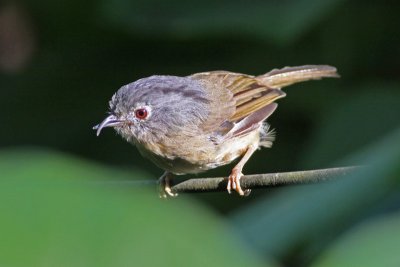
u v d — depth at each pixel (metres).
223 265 2.48
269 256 2.64
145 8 12.96
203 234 2.53
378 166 3.09
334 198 3.23
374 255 2.50
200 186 9.42
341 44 14.08
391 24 13.99
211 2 12.67
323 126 11.72
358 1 14.08
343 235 2.70
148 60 15.31
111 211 2.54
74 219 2.52
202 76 11.66
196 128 10.74
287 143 13.69
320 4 11.91
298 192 3.79
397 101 11.51
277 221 3.43
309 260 3.16
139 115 10.66
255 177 8.77
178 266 2.48
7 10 16.02
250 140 11.19
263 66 14.52
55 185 2.54
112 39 15.44
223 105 11.06
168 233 2.52
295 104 13.79
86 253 2.50
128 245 2.51
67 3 15.63
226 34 13.50
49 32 15.86
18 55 15.75
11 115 14.80
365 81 13.64
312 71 12.38
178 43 15.18
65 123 14.66
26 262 2.46
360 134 11.37
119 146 14.12
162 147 10.72
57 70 15.37
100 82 15.20
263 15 12.05
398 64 13.89
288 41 12.12
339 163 11.17
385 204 3.06
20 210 2.50
